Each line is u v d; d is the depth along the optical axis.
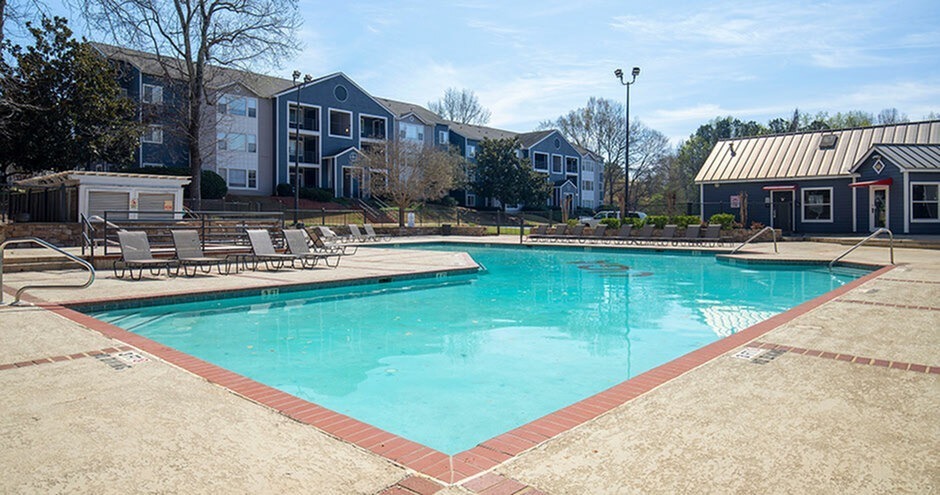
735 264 16.25
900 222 22.34
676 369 4.74
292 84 41.06
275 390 4.23
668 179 69.00
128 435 3.31
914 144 23.34
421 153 38.09
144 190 18.00
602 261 17.59
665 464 2.92
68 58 24.03
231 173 36.62
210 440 3.25
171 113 31.42
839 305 7.68
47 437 3.26
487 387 5.31
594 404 3.93
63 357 5.05
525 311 9.14
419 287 11.73
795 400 3.89
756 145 27.64
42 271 12.14
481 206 48.78
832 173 23.97
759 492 2.60
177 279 11.05
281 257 12.55
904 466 2.85
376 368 5.93
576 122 62.19
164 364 4.89
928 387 4.14
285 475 2.82
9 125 22.48
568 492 2.64
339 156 40.75
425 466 2.97
